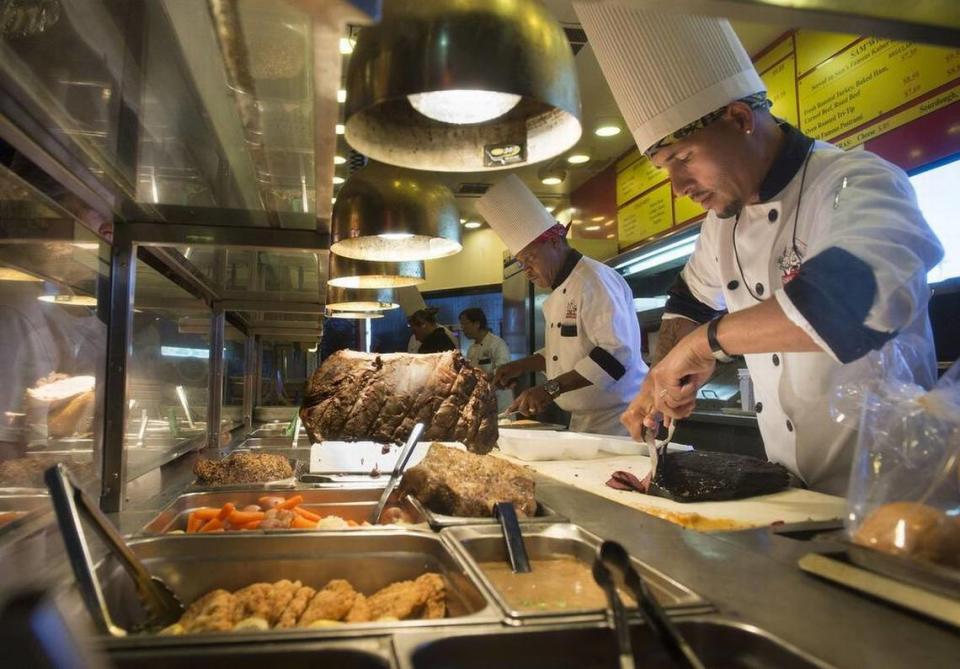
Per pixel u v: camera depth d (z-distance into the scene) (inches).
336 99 31.8
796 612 27.0
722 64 54.1
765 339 47.8
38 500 44.4
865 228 46.9
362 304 126.2
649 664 25.2
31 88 34.9
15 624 13.1
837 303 43.0
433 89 31.2
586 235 203.5
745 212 65.0
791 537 41.1
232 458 66.6
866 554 30.1
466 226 275.3
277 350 204.1
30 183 42.8
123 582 35.6
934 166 91.5
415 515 51.7
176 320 85.8
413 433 62.4
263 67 30.4
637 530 43.5
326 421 76.0
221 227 63.8
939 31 31.2
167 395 80.9
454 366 79.6
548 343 127.9
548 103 32.6
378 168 68.7
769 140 59.4
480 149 43.7
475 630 24.9
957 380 37.2
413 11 31.7
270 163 46.5
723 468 59.6
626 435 116.0
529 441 84.4
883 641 23.9
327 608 34.2
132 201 53.7
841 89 106.0
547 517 47.0
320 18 22.8
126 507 52.9
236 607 34.2
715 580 31.6
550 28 33.2
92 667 14.0
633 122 56.8
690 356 53.5
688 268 81.1
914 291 43.8
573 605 33.6
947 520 29.3
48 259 46.8
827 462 62.8
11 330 44.1
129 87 34.7
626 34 55.2
